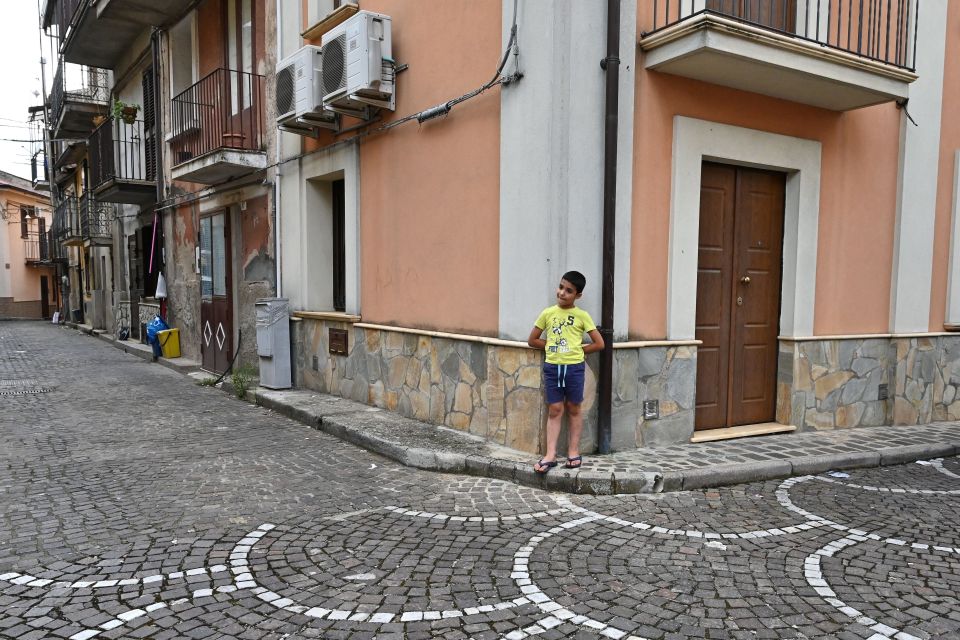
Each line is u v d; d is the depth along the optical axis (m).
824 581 3.44
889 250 7.27
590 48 5.26
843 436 6.55
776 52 5.29
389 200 7.31
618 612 3.11
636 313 5.61
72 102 18.97
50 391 9.85
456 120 6.27
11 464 5.71
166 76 13.21
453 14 6.25
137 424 7.44
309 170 8.72
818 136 6.54
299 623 3.01
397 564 3.66
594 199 5.36
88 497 4.82
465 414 6.30
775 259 6.59
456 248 6.36
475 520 4.36
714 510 4.55
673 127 5.66
